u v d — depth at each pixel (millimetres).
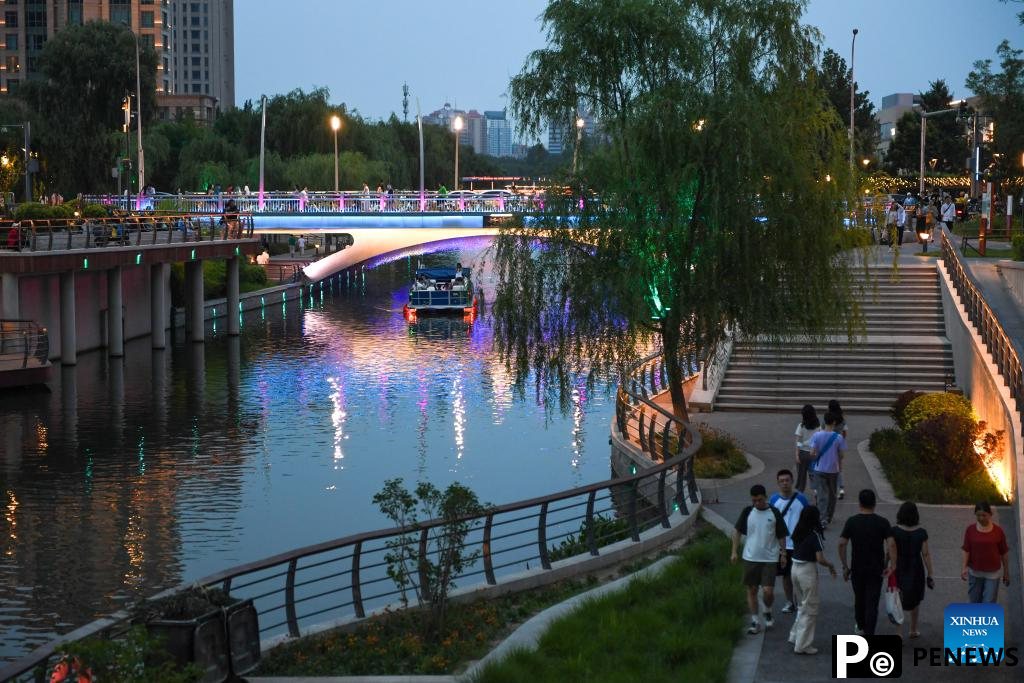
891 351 35656
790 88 27719
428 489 16344
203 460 35812
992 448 23359
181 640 12617
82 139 107188
